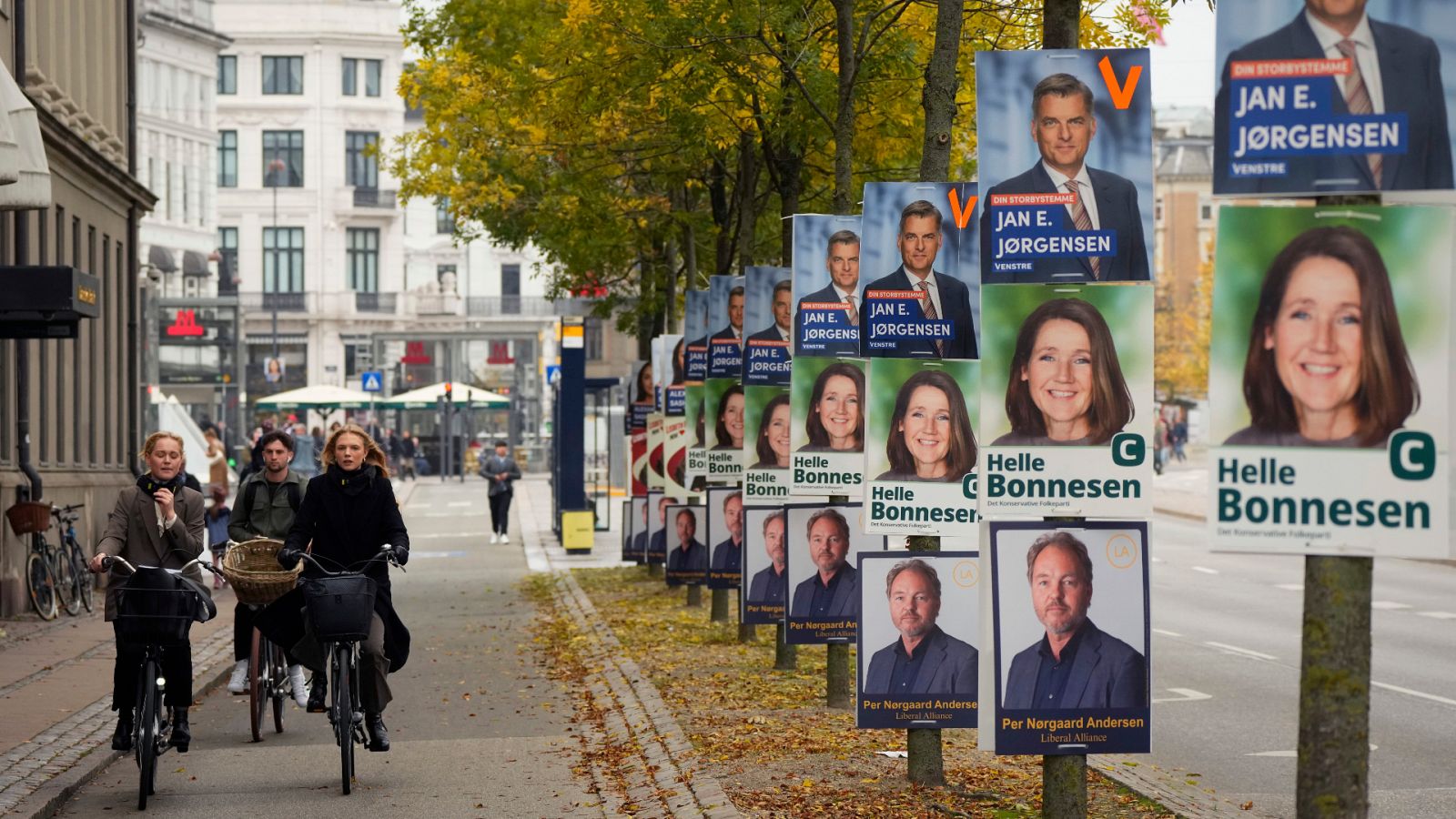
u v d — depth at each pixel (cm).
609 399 4441
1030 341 810
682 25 1781
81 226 2636
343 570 1128
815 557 1370
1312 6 620
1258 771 1202
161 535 1098
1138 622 815
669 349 2567
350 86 9650
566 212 2550
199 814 1016
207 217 8706
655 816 974
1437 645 2056
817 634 1367
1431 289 619
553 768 1160
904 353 1095
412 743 1285
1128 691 816
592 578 2975
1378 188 620
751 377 1641
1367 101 619
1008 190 809
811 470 1384
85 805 1047
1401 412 621
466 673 1717
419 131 2875
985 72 809
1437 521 619
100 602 2453
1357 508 623
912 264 1097
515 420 8269
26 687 1550
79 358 2645
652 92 1905
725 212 2333
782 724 1270
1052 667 816
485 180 2752
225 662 1775
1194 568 3469
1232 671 1809
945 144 1106
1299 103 621
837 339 1366
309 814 1014
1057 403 810
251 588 1235
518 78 2273
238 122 9562
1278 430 627
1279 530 627
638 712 1349
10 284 1800
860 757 1127
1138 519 812
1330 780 622
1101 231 805
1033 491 813
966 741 1262
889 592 1038
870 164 2073
